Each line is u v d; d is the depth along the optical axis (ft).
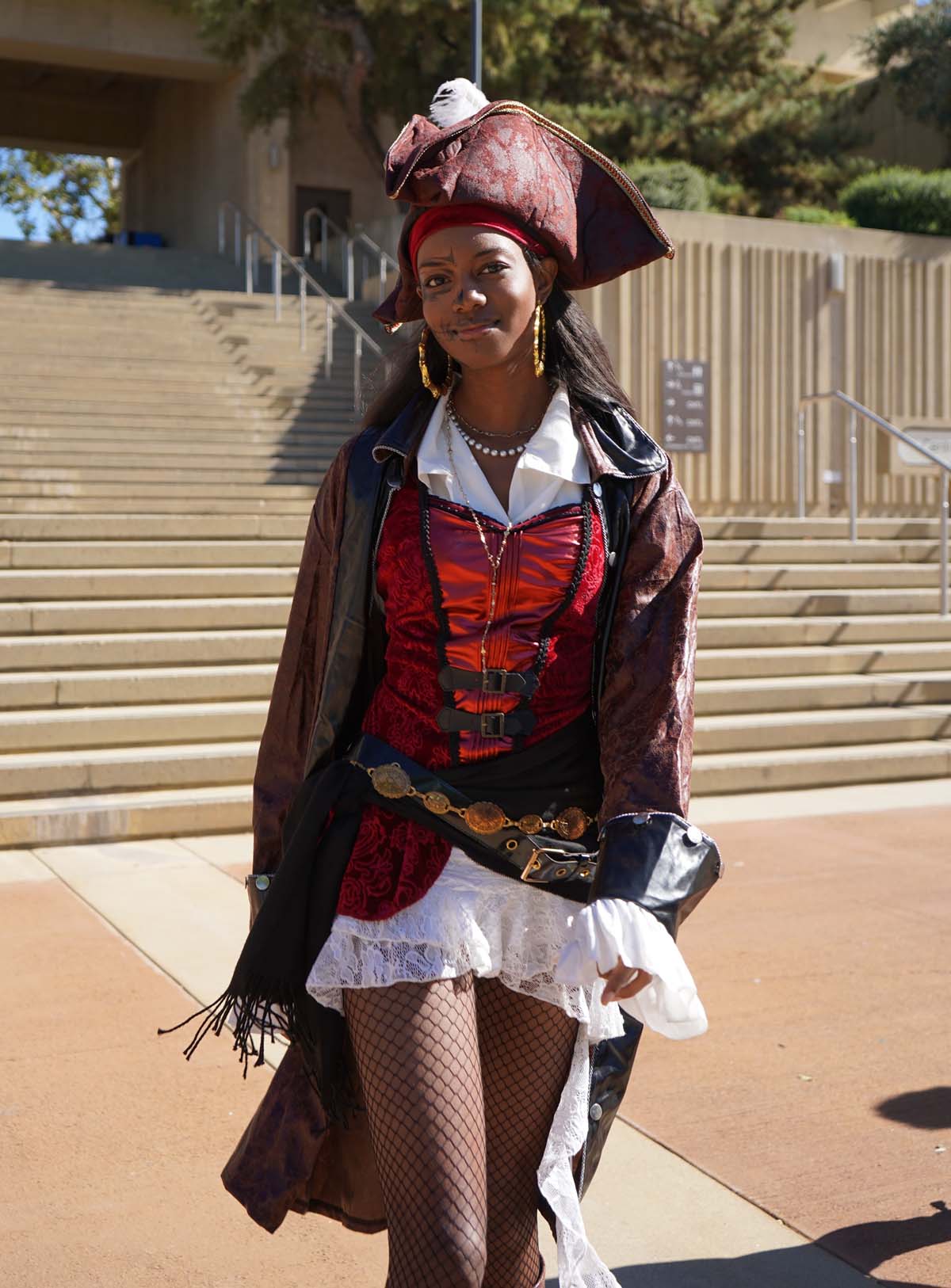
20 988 14.47
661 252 6.61
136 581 28.35
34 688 24.12
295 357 53.83
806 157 74.43
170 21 84.43
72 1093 11.74
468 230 6.27
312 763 6.79
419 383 6.83
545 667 6.35
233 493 38.83
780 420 53.06
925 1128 11.24
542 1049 6.67
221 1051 12.76
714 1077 12.32
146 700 24.85
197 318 56.13
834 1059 12.73
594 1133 6.81
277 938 6.35
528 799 6.38
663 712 6.22
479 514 6.39
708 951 15.99
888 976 15.12
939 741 28.81
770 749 27.17
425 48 64.08
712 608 32.83
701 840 6.03
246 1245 9.26
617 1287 6.47
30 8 81.82
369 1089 6.07
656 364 50.93
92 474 40.52
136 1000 14.11
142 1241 9.30
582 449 6.51
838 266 53.57
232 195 88.84
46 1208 9.75
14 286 56.08
